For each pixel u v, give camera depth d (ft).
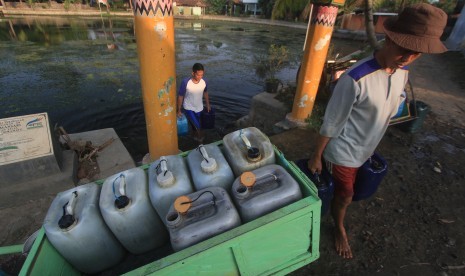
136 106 24.21
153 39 8.38
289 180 5.50
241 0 155.63
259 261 5.11
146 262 6.31
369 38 18.85
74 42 55.01
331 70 18.19
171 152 10.86
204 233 4.75
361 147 6.01
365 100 5.23
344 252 7.64
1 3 116.16
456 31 49.80
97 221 5.32
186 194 5.54
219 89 29.89
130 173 5.99
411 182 10.75
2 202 9.92
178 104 16.06
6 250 5.65
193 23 114.93
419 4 4.42
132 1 8.04
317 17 12.61
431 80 26.76
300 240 5.38
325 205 7.06
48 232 4.91
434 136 14.65
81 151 12.16
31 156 10.03
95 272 6.03
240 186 5.39
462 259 7.59
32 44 51.55
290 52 55.01
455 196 10.05
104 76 32.55
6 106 23.47
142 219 5.58
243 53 51.65
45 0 128.16
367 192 7.36
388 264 7.43
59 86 28.78
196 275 4.60
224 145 6.41
